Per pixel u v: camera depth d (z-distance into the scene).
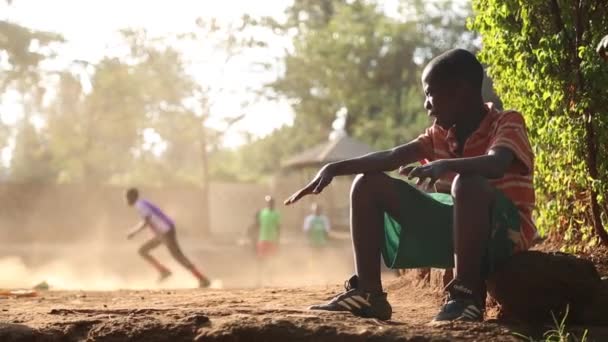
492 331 3.80
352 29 42.12
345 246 28.03
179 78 35.88
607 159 5.39
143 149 46.66
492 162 3.99
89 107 37.25
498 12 5.70
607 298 4.18
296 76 39.56
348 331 3.78
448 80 4.23
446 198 4.38
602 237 5.57
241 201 40.78
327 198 37.81
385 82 44.78
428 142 4.59
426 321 4.33
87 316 4.55
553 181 5.89
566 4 5.41
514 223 4.19
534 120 5.76
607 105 5.30
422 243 4.27
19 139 46.66
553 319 4.16
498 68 5.85
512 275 4.24
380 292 4.26
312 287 6.72
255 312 4.25
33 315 4.73
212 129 37.03
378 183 4.21
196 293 6.69
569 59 5.39
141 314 4.48
